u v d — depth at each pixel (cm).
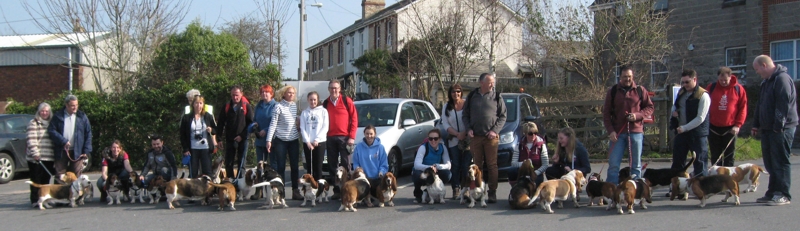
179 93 1526
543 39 2236
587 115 1438
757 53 2077
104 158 897
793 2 1986
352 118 902
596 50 2177
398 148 1133
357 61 2572
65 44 2512
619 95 817
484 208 805
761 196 841
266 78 1590
